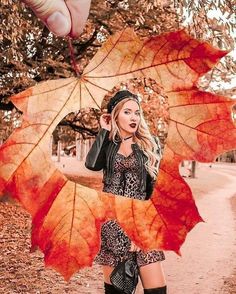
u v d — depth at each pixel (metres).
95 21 9.19
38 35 9.45
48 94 0.67
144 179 1.92
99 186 14.59
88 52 10.45
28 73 9.66
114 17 9.12
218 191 23.02
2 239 9.31
